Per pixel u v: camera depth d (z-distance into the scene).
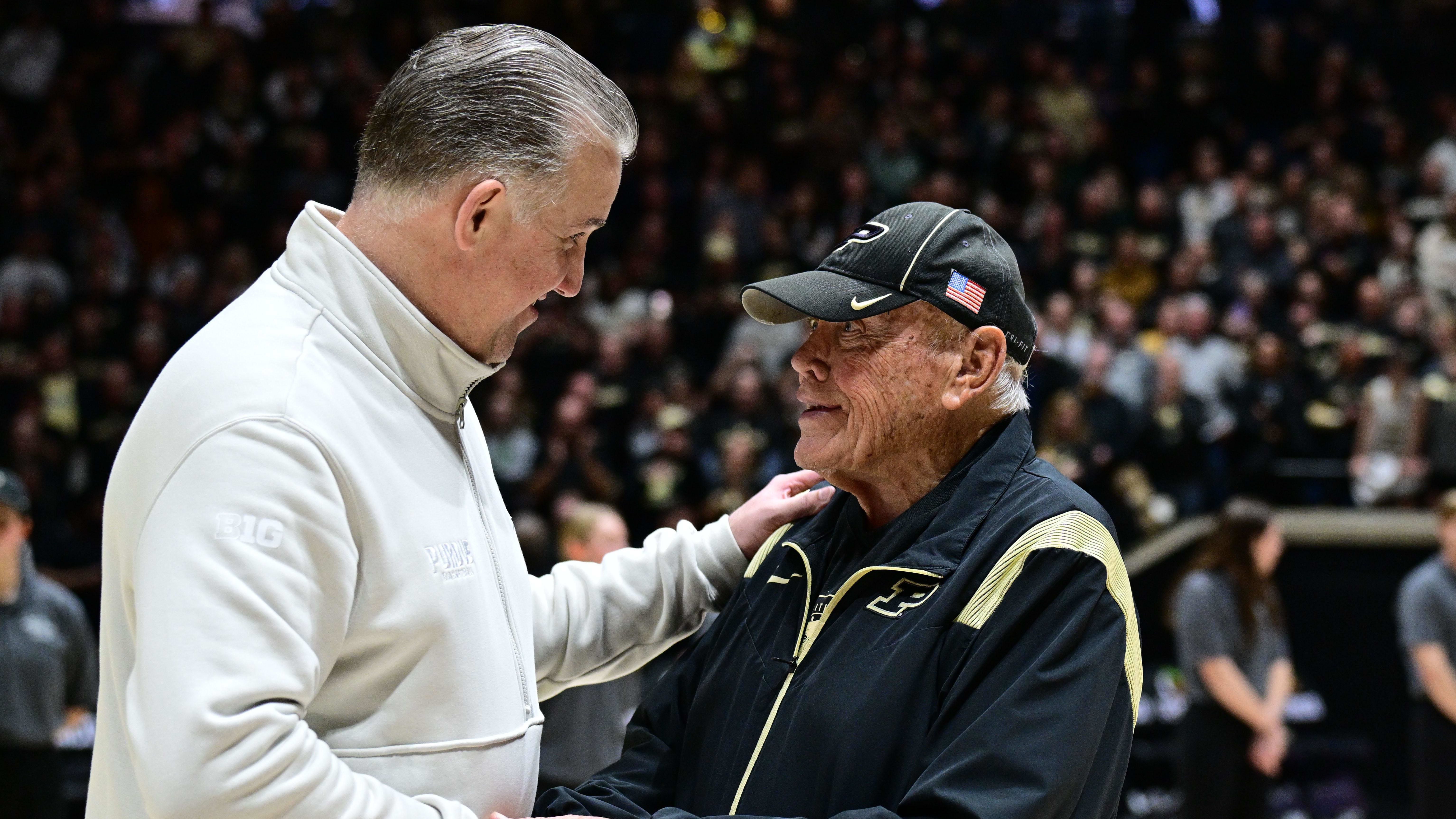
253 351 1.31
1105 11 11.74
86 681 4.36
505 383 7.71
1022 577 1.44
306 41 10.97
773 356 8.51
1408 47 12.03
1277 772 5.43
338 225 1.45
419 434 1.41
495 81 1.35
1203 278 9.09
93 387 8.04
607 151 1.38
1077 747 1.36
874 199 9.99
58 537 6.91
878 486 1.60
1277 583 6.27
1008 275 1.58
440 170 1.35
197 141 10.18
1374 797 6.10
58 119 10.40
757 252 9.55
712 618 2.38
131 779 1.32
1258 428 7.83
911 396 1.54
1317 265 9.41
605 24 11.20
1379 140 10.77
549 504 7.11
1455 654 4.68
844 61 11.27
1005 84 11.27
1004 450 1.57
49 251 9.31
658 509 7.24
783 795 1.46
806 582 1.63
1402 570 6.22
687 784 1.63
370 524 1.32
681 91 10.71
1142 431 7.58
